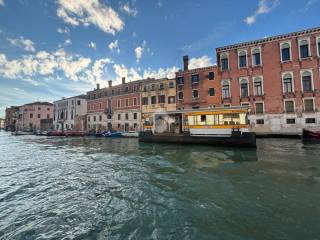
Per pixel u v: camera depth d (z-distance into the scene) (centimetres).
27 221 483
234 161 1059
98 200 600
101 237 409
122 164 1098
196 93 2978
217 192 629
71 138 3306
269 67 2478
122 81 4084
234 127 1531
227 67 2744
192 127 1722
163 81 3297
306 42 2311
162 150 1545
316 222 431
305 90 2288
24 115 7000
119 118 3884
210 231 416
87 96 4662
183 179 779
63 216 504
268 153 1245
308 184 658
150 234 413
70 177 863
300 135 2033
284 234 394
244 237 390
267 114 2448
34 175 910
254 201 548
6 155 1540
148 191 663
